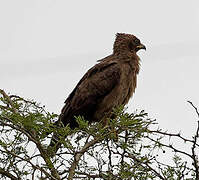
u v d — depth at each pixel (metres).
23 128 10.14
